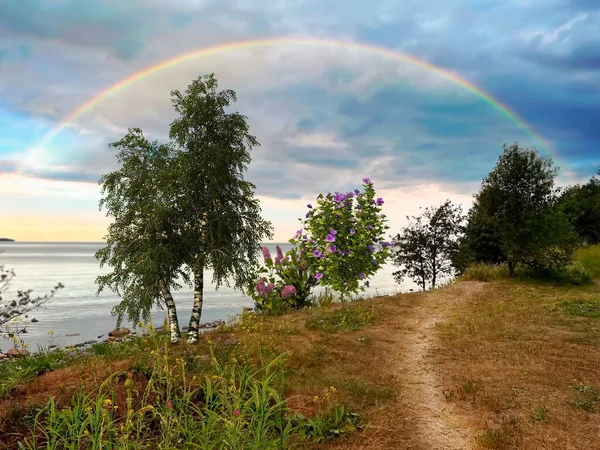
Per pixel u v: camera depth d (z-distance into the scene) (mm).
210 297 41156
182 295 42344
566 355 8258
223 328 12008
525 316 12117
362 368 8117
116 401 4906
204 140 10969
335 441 5039
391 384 7203
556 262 20250
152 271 9938
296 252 16641
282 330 11281
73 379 5926
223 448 3758
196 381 5711
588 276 19828
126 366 6324
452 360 8422
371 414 5820
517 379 7039
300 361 8297
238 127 11297
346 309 14258
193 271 10797
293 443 4668
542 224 19469
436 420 5746
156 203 10312
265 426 4375
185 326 23000
